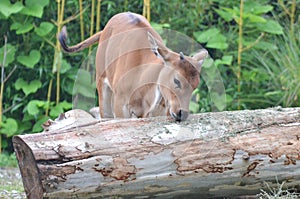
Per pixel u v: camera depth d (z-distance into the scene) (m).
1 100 15.20
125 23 10.47
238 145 8.87
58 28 15.38
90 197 8.41
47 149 8.30
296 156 8.99
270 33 16.69
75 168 8.27
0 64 15.80
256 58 16.38
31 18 16.02
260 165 8.92
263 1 16.94
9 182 12.21
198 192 8.87
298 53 15.82
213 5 17.47
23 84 15.83
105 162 8.36
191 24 16.70
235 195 9.12
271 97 15.71
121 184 8.45
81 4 15.66
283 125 9.21
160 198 8.75
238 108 15.63
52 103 15.51
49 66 16.14
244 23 16.11
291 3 16.56
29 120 15.96
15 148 8.55
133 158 8.46
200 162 8.68
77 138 8.51
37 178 8.30
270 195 9.02
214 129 8.92
